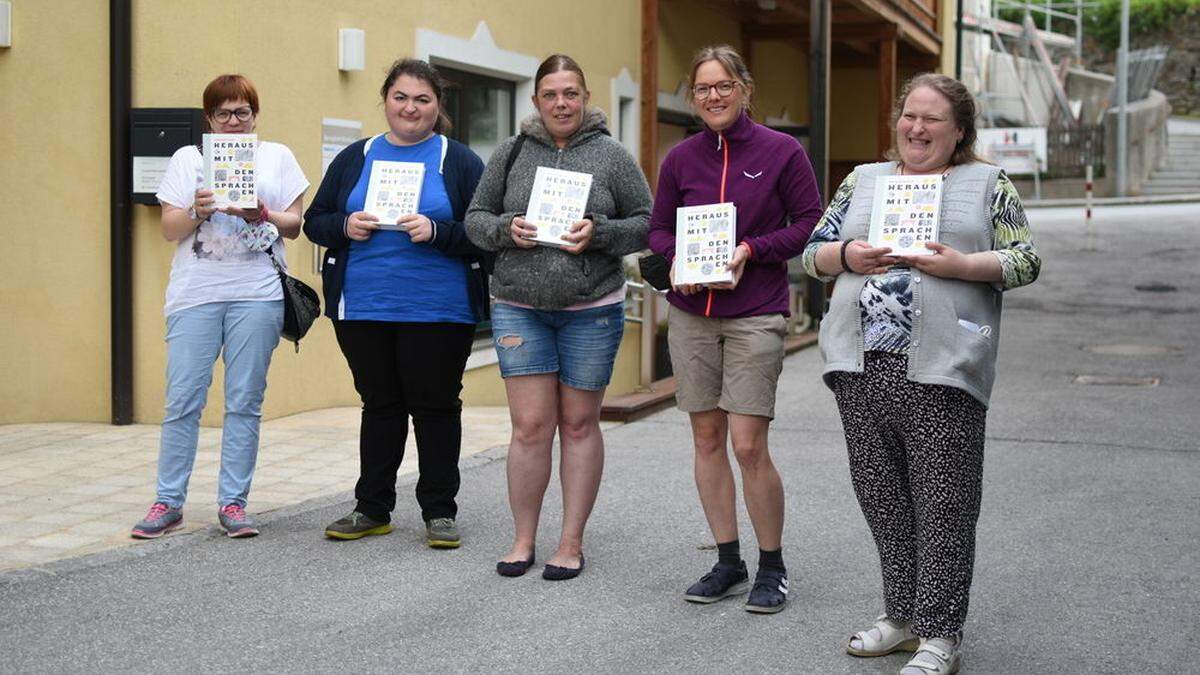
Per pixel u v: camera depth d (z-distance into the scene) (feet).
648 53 44.70
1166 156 129.90
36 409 27.32
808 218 15.58
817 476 23.70
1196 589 16.90
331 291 18.26
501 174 17.15
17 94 26.73
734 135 15.61
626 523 20.13
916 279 13.32
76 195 26.96
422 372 18.17
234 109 17.92
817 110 49.21
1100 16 171.01
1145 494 22.43
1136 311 54.44
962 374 13.17
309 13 28.48
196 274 18.17
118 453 24.26
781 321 15.67
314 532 19.01
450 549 18.38
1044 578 17.38
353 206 18.11
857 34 61.41
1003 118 129.90
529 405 17.19
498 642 14.71
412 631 15.02
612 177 16.93
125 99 26.48
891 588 14.24
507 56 36.04
